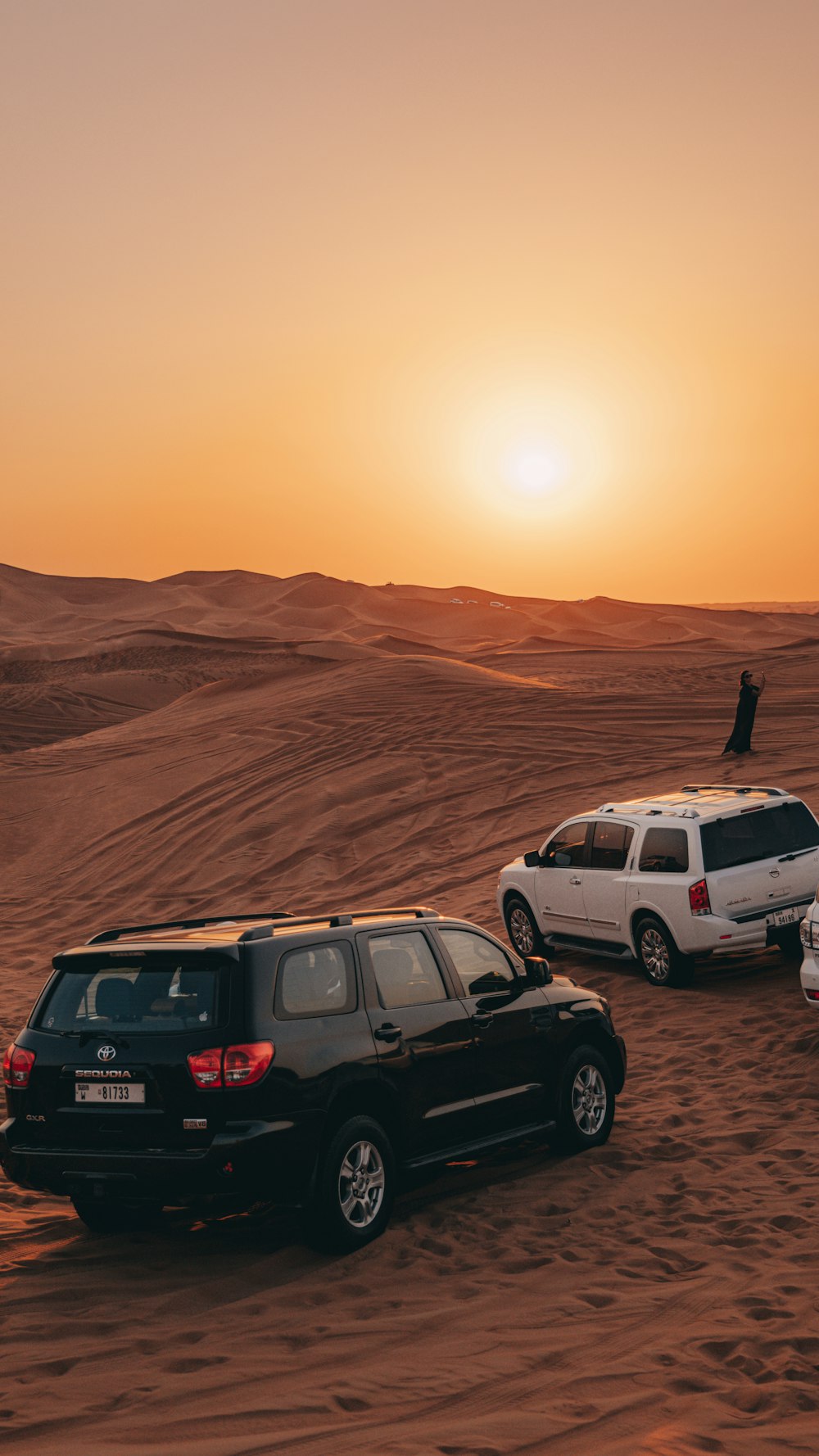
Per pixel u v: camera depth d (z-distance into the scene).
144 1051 6.78
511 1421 4.98
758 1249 6.99
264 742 34.62
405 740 32.34
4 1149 7.05
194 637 116.75
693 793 15.29
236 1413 5.08
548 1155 8.95
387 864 23.88
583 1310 6.22
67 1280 6.86
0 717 67.06
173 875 25.53
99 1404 5.20
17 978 18.47
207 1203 7.05
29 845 29.89
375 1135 7.25
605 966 15.23
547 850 15.33
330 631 185.12
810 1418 4.98
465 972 8.33
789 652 65.81
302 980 7.16
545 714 34.19
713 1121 9.65
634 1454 4.67
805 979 10.27
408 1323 6.07
